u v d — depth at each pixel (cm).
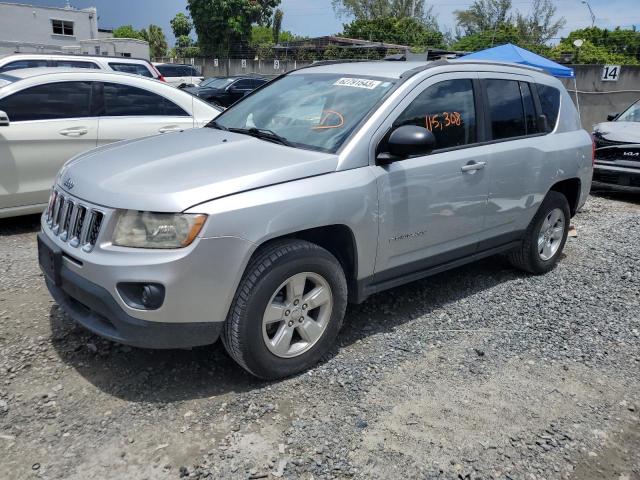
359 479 264
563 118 528
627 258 599
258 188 311
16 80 590
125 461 268
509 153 452
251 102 458
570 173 523
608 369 373
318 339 349
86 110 621
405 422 305
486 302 469
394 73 404
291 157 341
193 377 337
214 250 292
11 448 272
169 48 6231
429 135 351
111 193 303
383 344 389
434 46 4341
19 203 587
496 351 388
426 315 439
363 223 352
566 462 283
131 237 292
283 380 339
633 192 893
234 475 262
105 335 304
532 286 510
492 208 450
